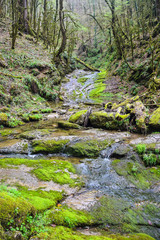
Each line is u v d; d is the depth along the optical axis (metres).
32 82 14.26
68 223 3.16
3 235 2.21
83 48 46.91
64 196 4.11
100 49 42.22
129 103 10.55
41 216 3.12
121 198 4.30
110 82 20.94
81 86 21.62
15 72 14.07
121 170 5.42
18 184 4.16
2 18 22.36
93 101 15.82
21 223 2.55
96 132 8.38
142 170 5.50
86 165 5.78
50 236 2.64
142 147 6.14
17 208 2.62
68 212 3.46
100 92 18.64
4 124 9.30
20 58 16.05
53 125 9.77
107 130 8.82
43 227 2.81
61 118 11.30
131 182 4.96
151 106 10.50
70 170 5.30
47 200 3.68
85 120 9.53
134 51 20.77
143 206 4.07
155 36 18.83
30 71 15.70
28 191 3.94
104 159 6.21
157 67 13.18
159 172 5.38
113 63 26.00
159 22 18.89
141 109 8.79
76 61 31.55
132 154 6.11
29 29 24.61
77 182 4.74
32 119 10.64
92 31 49.78
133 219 3.59
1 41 17.02
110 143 6.90
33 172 4.82
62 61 25.44
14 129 8.90
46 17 23.66
